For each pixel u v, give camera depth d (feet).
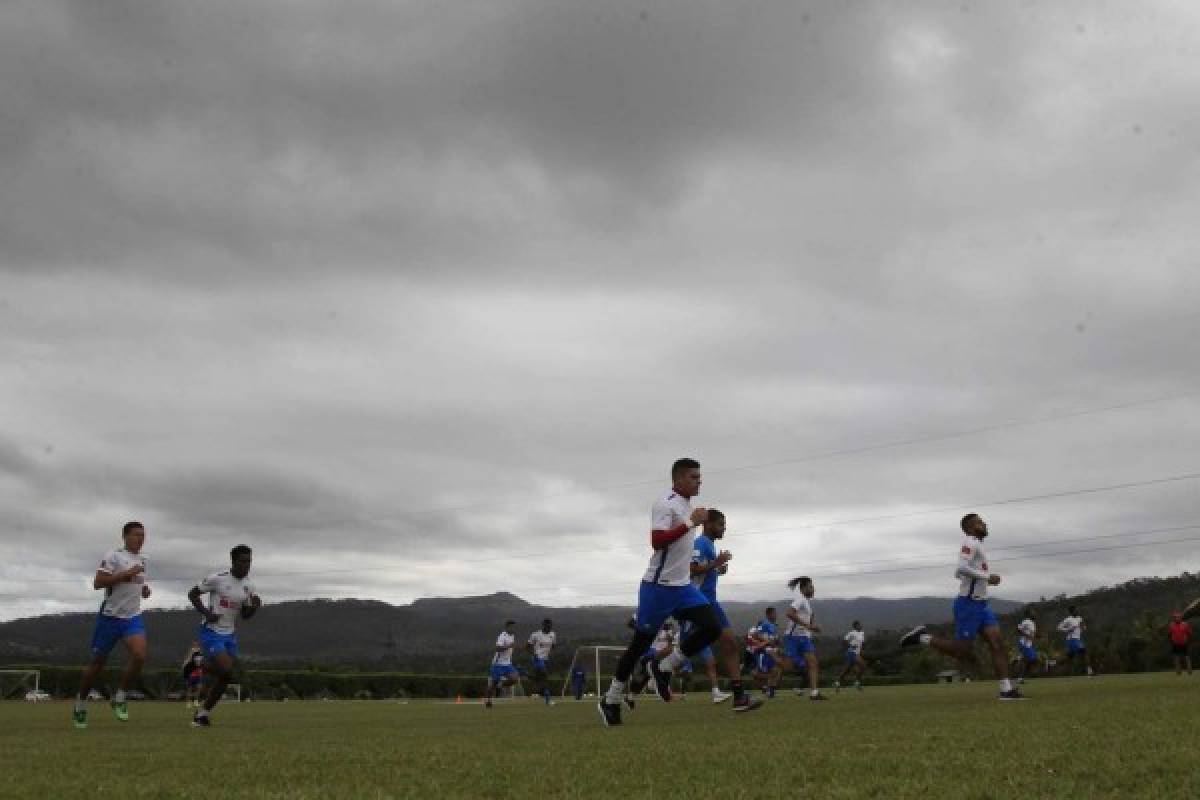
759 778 12.73
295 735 26.40
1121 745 14.90
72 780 14.07
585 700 87.86
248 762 16.84
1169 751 13.74
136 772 15.23
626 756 16.38
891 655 147.95
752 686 109.70
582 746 19.04
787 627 54.65
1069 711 24.44
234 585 35.96
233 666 35.83
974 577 36.58
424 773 14.49
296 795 12.08
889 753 15.26
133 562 36.63
